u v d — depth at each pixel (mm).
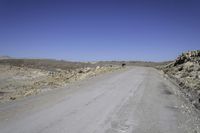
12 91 23984
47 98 13969
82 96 14992
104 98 14570
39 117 9625
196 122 9898
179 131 8617
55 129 8203
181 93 18062
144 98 15047
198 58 48094
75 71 39625
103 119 9750
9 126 8328
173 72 41656
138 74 37031
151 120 9891
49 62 92688
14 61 88312
